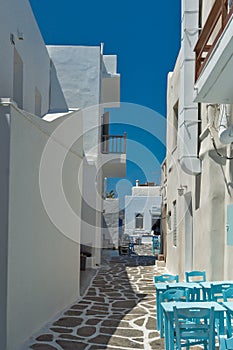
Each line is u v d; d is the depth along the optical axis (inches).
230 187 315.9
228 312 211.5
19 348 236.5
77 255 395.9
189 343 212.2
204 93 289.0
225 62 239.0
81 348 238.1
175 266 529.7
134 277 534.0
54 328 280.2
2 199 226.4
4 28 327.9
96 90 636.7
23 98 401.4
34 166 272.4
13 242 233.6
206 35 304.8
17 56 383.9
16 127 238.7
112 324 291.6
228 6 257.0
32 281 267.4
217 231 336.5
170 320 206.2
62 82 634.8
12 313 230.8
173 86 561.9
